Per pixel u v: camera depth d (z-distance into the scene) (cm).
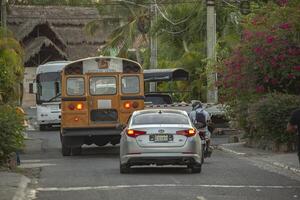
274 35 4147
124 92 3969
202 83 6969
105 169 3122
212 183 2544
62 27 11062
